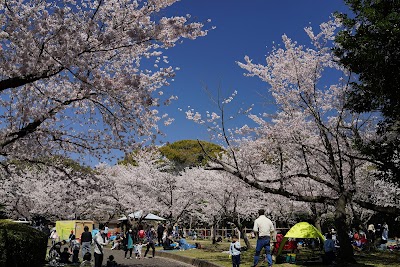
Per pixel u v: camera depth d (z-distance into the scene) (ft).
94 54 28.73
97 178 39.99
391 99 27.17
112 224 131.03
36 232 40.14
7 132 32.22
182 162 118.42
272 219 81.97
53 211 106.42
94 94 29.71
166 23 26.25
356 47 27.12
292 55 41.50
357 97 30.14
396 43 24.95
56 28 24.52
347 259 37.09
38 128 34.68
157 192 87.40
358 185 50.93
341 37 27.99
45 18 24.73
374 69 26.27
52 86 32.83
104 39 25.53
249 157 43.16
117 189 85.10
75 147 37.37
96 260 38.70
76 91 31.22
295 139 41.22
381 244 60.18
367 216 77.46
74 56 24.73
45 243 44.42
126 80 28.25
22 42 24.35
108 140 36.91
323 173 47.50
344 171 49.85
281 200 62.80
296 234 39.73
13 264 31.71
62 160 38.81
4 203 101.14
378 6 26.09
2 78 27.94
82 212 114.73
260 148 43.65
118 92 28.35
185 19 26.68
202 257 49.19
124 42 27.37
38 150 35.91
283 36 41.88
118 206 93.25
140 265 47.34
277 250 43.47
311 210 64.39
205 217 87.30
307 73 41.27
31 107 32.58
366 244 55.06
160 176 88.38
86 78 26.40
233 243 35.09
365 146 30.81
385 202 56.80
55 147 37.04
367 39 25.95
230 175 54.85
